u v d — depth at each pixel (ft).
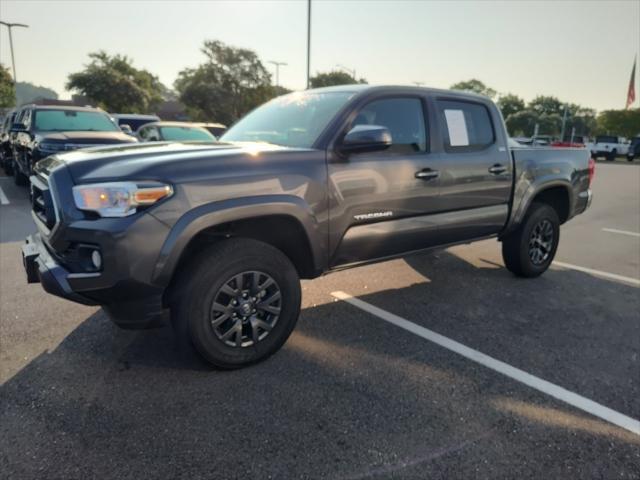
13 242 20.24
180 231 8.54
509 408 8.74
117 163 8.69
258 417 8.29
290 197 9.77
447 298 14.47
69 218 8.43
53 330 11.64
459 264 18.35
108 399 8.76
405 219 12.10
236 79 172.35
